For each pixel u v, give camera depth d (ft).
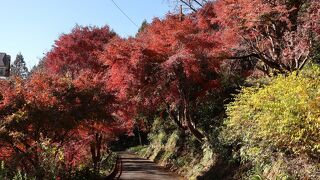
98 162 72.74
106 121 59.82
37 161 46.03
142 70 57.00
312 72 39.58
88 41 94.99
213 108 70.28
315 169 32.45
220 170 57.88
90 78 59.31
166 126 108.99
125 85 58.65
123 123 77.25
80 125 55.93
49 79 52.60
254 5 49.70
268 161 39.83
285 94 33.32
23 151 46.75
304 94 31.71
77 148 59.41
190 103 69.72
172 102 65.82
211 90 67.72
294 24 52.44
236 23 53.26
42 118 46.93
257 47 56.49
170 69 56.65
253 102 36.94
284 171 35.81
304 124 31.04
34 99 47.67
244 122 38.78
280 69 53.26
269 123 33.14
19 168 45.42
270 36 54.44
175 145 96.07
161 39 58.03
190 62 55.31
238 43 56.65
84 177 59.21
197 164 70.54
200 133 66.85
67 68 94.02
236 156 53.83
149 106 64.85
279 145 34.83
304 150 32.24
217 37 58.13
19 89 48.34
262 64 70.13
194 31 59.98
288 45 50.11
